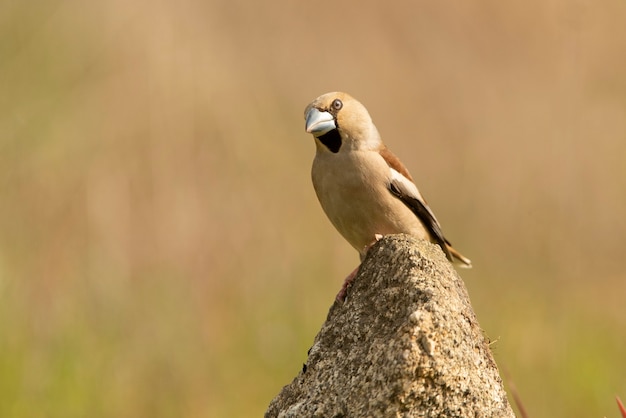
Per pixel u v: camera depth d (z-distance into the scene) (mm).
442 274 5660
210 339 12641
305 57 17219
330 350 5789
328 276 14234
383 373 5375
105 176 14383
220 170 15023
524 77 17641
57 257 13633
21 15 15039
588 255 16062
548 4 17844
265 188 15398
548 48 17750
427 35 17953
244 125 15578
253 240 14492
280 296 13625
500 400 5508
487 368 5512
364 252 8758
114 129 14820
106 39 15367
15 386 11625
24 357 11906
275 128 16047
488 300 14547
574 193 16000
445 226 16281
